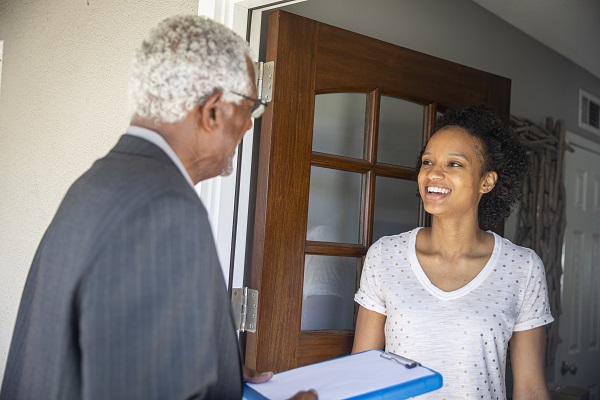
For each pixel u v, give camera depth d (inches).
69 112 101.3
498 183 74.3
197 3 78.6
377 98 83.5
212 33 41.2
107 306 34.1
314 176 80.8
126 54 89.9
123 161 39.0
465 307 65.5
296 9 84.2
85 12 100.2
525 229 134.7
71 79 101.7
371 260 72.0
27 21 115.3
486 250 69.4
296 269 76.4
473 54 118.4
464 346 64.5
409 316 66.6
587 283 158.6
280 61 75.0
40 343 37.1
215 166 43.7
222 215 76.4
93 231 35.4
